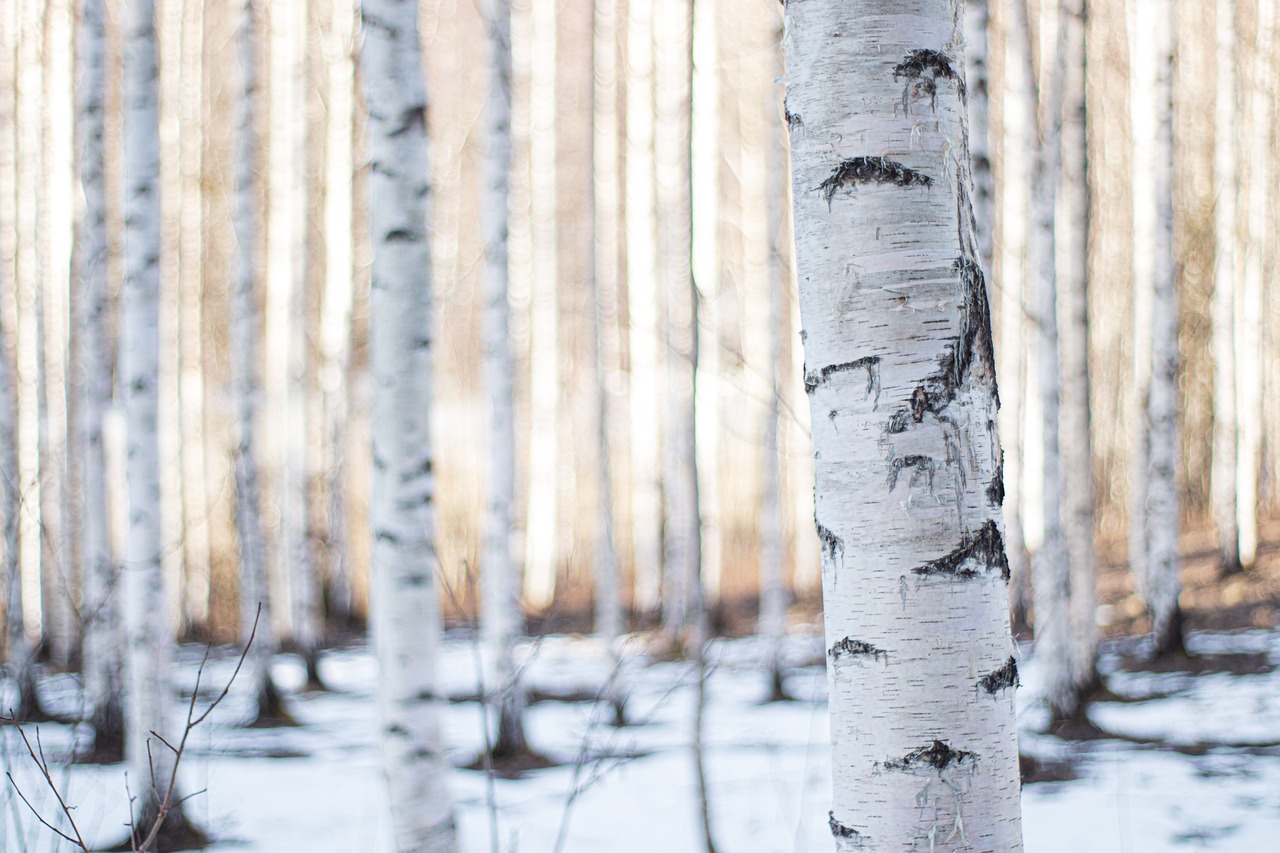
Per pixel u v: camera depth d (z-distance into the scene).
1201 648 11.02
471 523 16.56
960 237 1.81
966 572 1.74
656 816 6.13
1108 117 18.97
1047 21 11.77
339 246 15.67
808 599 17.64
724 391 16.88
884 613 1.74
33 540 11.80
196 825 5.94
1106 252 19.62
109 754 7.50
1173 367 10.86
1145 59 10.94
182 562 16.31
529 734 8.95
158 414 5.92
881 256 1.78
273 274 14.11
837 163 1.81
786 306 14.75
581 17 20.16
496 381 8.42
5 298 10.29
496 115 8.85
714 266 13.86
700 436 16.08
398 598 3.58
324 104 17.47
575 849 5.52
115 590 7.70
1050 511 7.99
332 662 14.76
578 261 22.25
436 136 21.20
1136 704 8.78
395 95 3.70
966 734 1.72
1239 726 7.77
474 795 6.83
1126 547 19.97
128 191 5.96
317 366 18.19
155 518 5.83
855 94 1.81
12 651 9.02
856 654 1.76
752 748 8.01
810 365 1.86
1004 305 8.73
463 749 8.39
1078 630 9.02
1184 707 8.55
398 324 3.66
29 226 11.60
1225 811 5.70
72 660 11.98
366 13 3.75
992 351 1.84
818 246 1.83
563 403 22.50
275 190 14.17
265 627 10.20
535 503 18.78
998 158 12.49
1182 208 17.53
